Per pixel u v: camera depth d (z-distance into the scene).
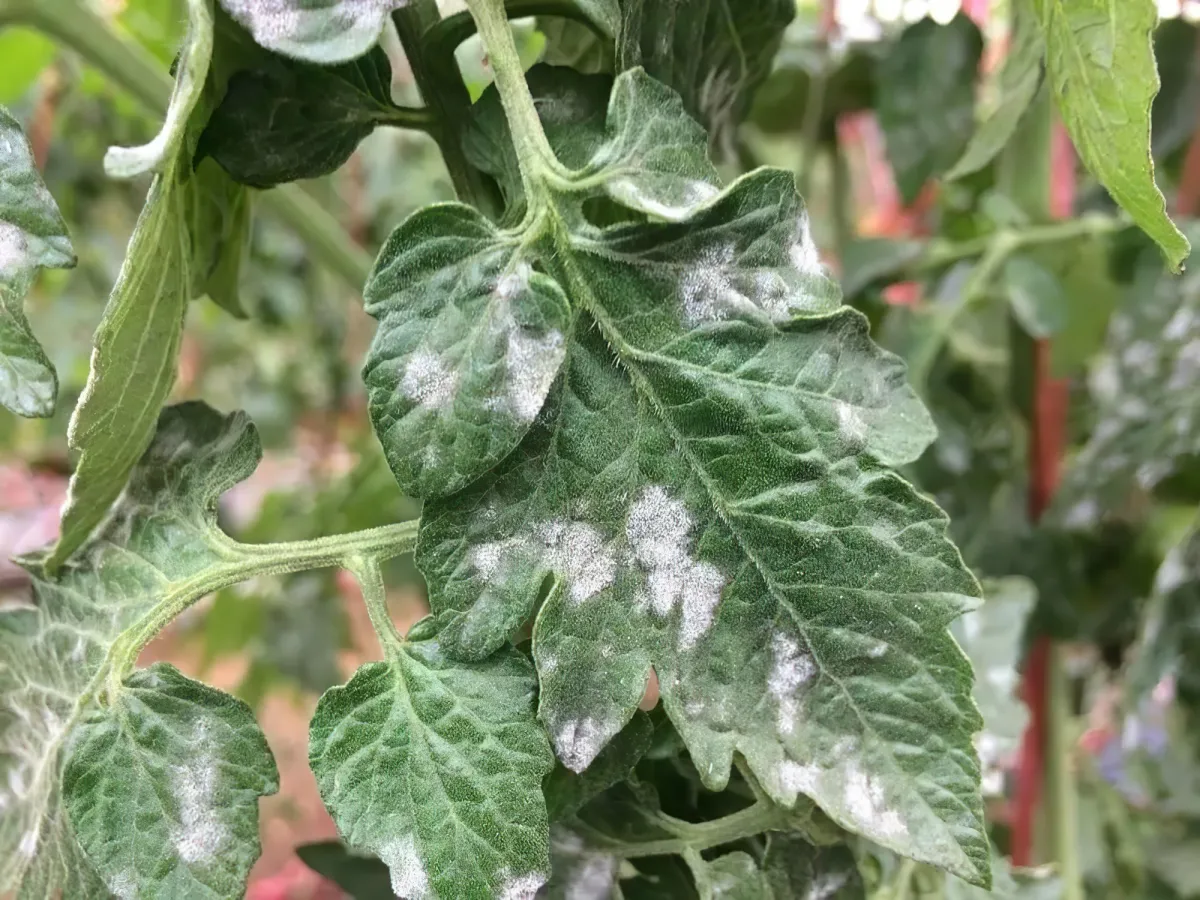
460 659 0.14
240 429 0.17
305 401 0.63
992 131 0.23
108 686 0.15
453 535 0.14
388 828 0.14
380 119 0.17
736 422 0.14
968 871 0.13
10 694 0.18
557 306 0.13
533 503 0.14
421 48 0.17
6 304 0.14
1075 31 0.15
